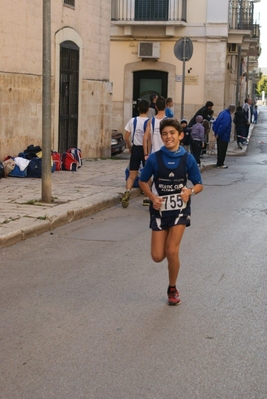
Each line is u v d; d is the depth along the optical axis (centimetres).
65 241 924
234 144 2925
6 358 507
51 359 505
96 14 1969
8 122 1534
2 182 1379
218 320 602
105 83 2059
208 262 813
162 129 625
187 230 1005
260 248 891
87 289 697
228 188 1494
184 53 1862
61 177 1511
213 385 460
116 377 472
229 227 1033
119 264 802
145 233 988
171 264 636
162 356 513
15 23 1534
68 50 1805
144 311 627
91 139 2006
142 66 2822
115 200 1248
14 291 687
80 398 439
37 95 1650
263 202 1288
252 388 457
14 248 878
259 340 552
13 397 440
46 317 606
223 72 2748
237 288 706
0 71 1493
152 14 2750
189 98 2788
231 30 2858
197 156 1859
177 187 631
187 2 2734
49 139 1129
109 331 570
